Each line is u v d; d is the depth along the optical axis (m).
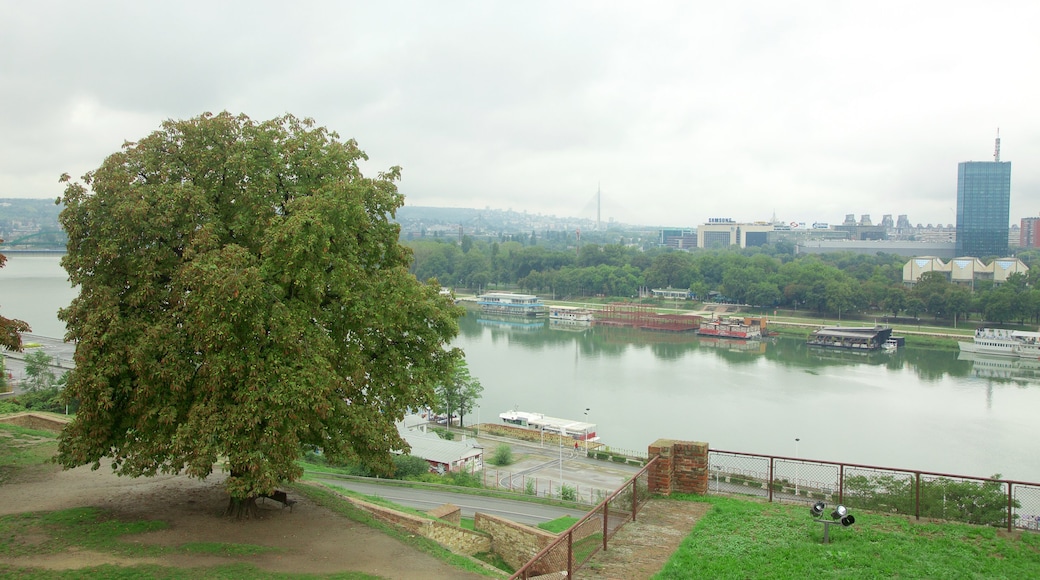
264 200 27.17
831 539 20.19
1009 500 21.31
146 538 23.92
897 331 180.38
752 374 130.00
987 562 18.53
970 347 158.12
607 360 146.12
